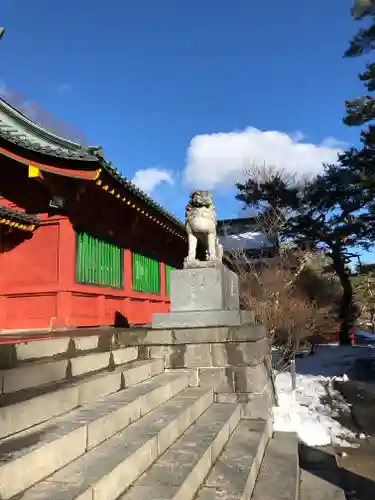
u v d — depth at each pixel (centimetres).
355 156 2114
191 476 328
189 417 467
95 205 1088
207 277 700
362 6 1531
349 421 891
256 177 2748
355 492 512
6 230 974
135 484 304
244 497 346
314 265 2966
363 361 1841
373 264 2977
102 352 508
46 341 444
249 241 2859
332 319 2528
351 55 1656
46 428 303
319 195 2578
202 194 745
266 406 601
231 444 473
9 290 958
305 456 635
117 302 1211
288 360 1630
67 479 262
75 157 825
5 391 331
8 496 234
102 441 335
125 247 1294
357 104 1681
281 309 1755
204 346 627
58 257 946
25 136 1053
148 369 562
